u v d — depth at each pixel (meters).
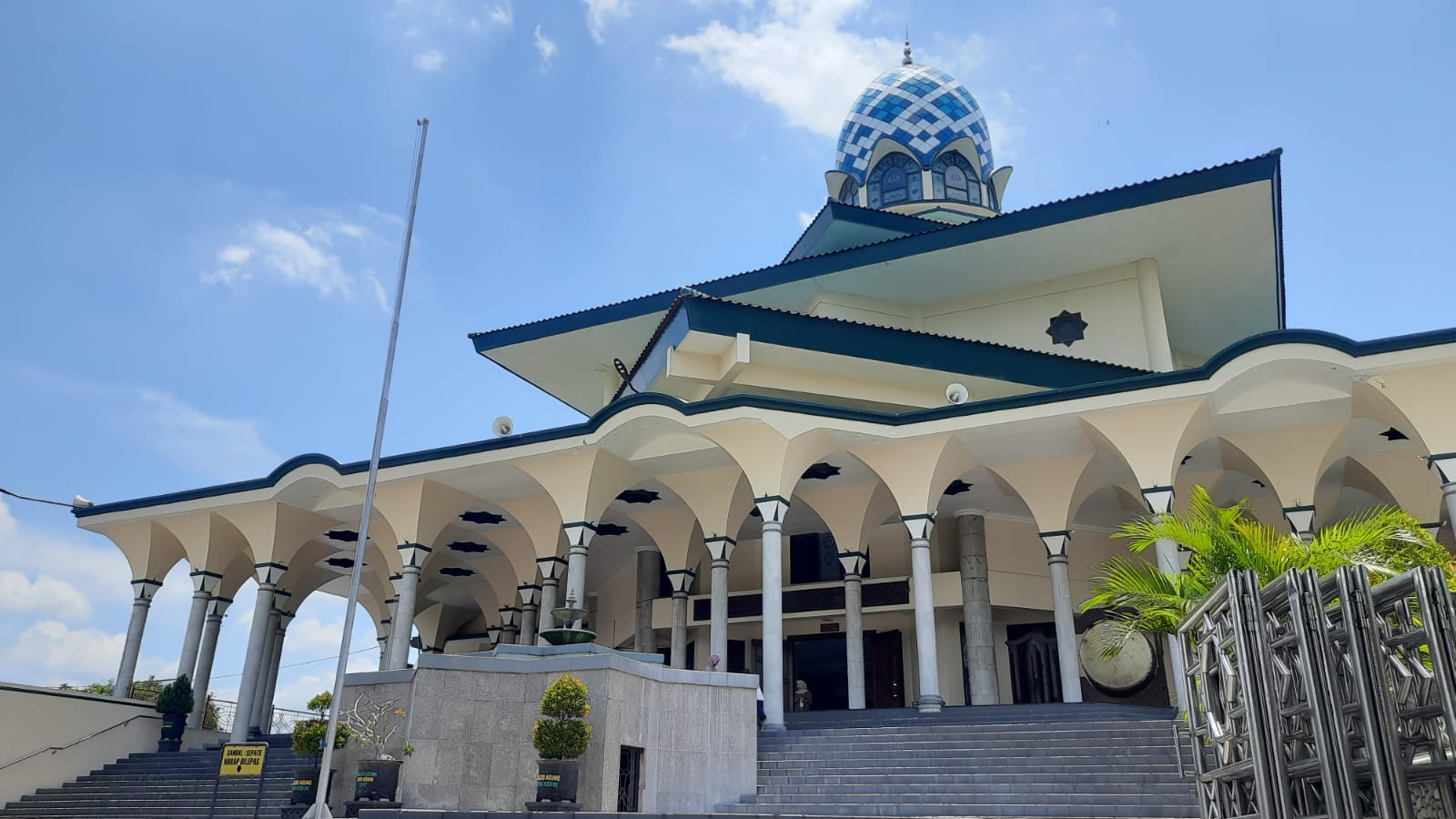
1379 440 21.14
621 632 32.22
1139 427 19.25
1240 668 6.33
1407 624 5.59
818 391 23.62
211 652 29.84
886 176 34.09
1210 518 12.21
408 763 15.15
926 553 20.88
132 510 27.59
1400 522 11.98
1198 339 30.84
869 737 17.61
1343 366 17.77
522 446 23.02
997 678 26.64
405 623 23.97
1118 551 26.94
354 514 26.92
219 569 27.66
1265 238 24.45
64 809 20.86
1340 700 5.55
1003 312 27.27
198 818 18.42
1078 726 16.52
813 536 29.34
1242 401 19.27
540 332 29.25
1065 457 22.03
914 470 21.23
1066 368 23.94
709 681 16.69
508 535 30.59
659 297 27.50
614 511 28.22
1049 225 23.88
